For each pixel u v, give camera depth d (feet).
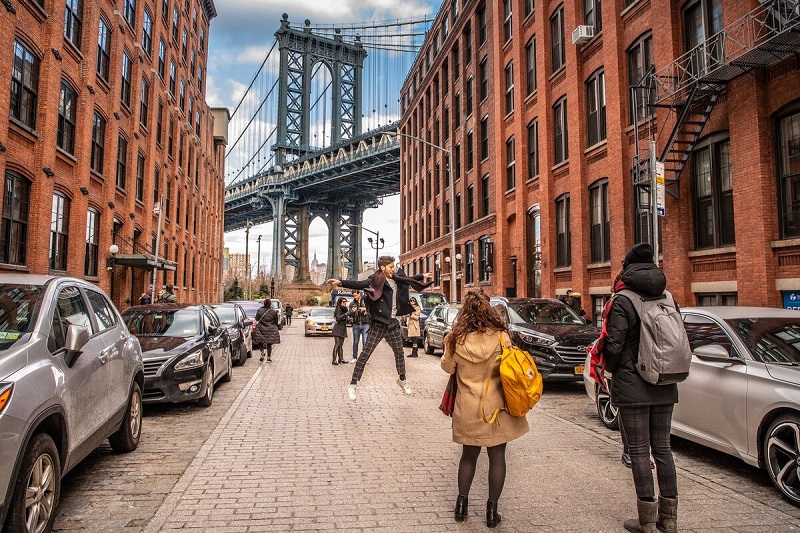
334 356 47.88
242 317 51.83
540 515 14.07
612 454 19.69
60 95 57.72
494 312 13.52
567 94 66.74
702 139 44.37
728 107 41.06
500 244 87.56
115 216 74.28
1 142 45.65
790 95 36.27
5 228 47.98
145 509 14.62
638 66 54.65
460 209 113.70
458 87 115.85
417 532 13.01
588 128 63.98
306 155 305.94
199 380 27.17
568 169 67.56
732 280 41.11
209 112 150.10
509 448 20.48
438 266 124.36
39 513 12.12
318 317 89.35
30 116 51.96
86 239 65.57
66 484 16.56
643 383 12.98
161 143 96.63
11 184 49.01
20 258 50.67
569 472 17.60
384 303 25.66
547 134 72.28
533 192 77.51
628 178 55.21
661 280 13.21
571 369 31.60
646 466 12.89
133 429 20.38
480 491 15.78
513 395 12.76
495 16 90.53
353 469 17.80
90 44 63.57
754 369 17.06
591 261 62.69
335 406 28.45
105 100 69.97
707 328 19.81
